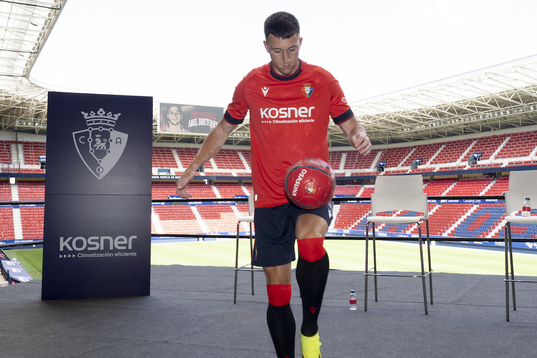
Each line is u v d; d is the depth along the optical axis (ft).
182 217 81.15
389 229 73.20
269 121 5.11
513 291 9.58
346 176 103.04
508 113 73.51
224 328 8.21
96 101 12.05
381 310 9.61
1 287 13.06
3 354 6.70
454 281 13.26
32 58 50.21
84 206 11.68
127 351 6.82
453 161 89.81
